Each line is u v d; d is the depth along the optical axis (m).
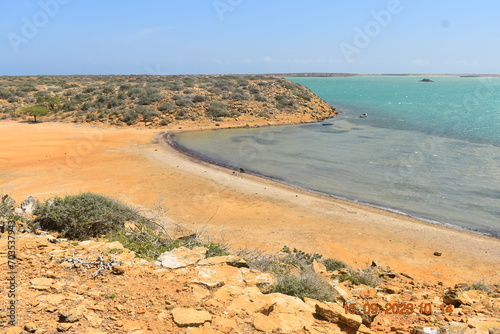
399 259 11.43
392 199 17.33
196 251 6.65
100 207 9.07
